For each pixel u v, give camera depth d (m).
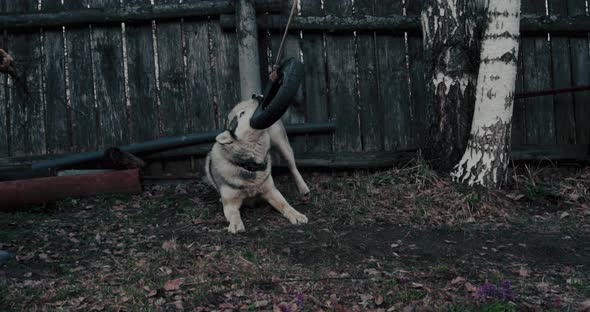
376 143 6.84
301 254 5.05
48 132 6.66
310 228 5.49
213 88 6.75
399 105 6.85
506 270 4.84
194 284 4.58
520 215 5.84
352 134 6.83
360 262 4.93
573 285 4.59
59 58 6.66
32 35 6.63
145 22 6.71
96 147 6.70
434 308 4.27
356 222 5.66
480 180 6.06
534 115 6.92
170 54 6.72
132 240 5.32
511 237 5.41
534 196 6.23
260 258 4.94
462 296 4.43
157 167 6.75
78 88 6.68
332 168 6.78
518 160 6.84
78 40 6.67
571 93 6.95
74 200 6.12
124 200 6.20
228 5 6.64
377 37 6.83
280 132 6.12
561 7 6.89
